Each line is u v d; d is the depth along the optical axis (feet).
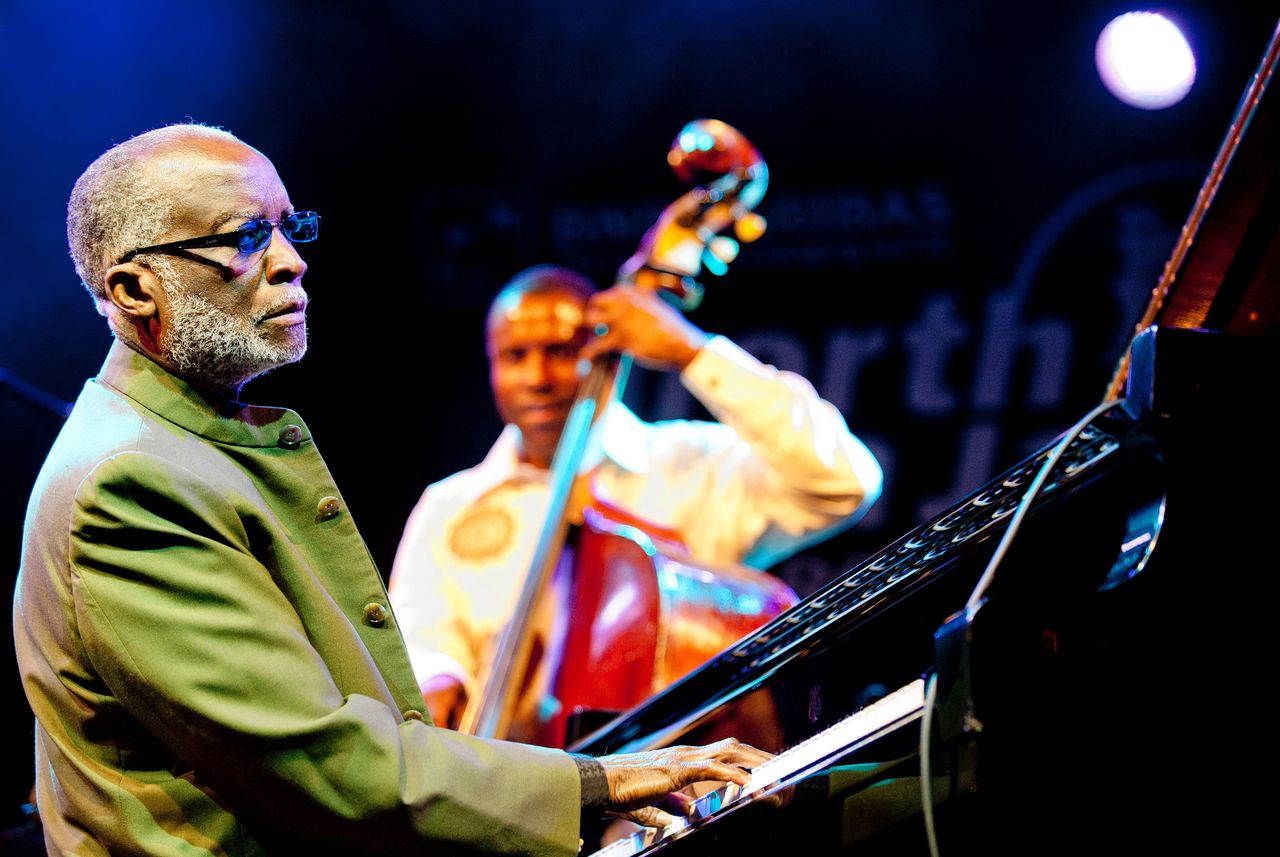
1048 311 37.32
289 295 13.73
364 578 13.56
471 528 26.11
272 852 12.52
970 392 37.55
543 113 39.17
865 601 13.07
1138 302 36.81
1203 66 36.68
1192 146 36.83
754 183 25.14
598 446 24.84
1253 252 13.39
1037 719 10.40
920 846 10.94
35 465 22.82
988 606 10.43
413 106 39.11
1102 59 37.17
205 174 13.39
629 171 39.11
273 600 12.34
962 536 12.50
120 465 12.12
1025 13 37.50
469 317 39.22
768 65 38.63
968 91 37.91
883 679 12.79
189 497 12.21
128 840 12.23
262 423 13.74
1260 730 10.92
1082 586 11.53
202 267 13.29
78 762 12.48
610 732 15.51
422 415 39.14
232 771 11.88
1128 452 11.23
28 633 12.92
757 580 24.06
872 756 11.27
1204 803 10.91
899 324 38.01
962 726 10.24
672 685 14.83
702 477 25.93
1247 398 11.17
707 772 12.48
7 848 20.06
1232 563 10.96
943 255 37.99
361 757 11.84
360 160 39.22
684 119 39.01
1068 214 37.40
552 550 23.72
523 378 26.37
